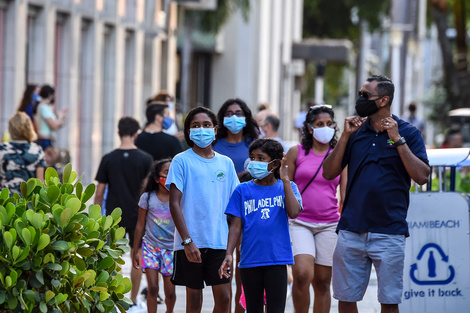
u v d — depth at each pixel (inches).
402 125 629.6
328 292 749.3
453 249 695.7
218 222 663.8
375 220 623.2
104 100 2043.6
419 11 3752.5
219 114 791.1
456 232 695.7
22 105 1269.7
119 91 2078.0
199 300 674.8
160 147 948.0
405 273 695.1
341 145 629.0
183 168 660.1
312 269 729.0
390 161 622.8
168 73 2539.4
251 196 649.0
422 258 694.5
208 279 666.8
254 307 657.6
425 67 4685.0
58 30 1777.8
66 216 546.6
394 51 2284.7
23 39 1562.5
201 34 3147.1
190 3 2456.9
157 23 2345.0
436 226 695.7
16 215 539.5
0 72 1526.8
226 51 3302.2
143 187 803.4
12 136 849.5
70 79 1790.1
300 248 731.4
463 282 697.0
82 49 1900.8
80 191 587.2
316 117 739.4
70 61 1787.6
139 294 965.8
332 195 743.1
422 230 694.5
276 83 4052.7
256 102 3339.1
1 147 843.4
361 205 625.3
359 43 4832.7
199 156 666.2
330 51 4082.2
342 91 6087.6
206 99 3321.9
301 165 743.7
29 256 525.7
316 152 747.4
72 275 548.4
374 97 622.8
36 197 558.9
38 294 530.0
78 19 1815.9
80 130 1902.1
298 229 739.4
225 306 668.1
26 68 1638.8
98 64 1927.9
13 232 518.3
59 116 1274.6
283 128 4343.0
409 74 3444.9
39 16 1652.3
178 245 668.7
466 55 2108.8
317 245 741.3
